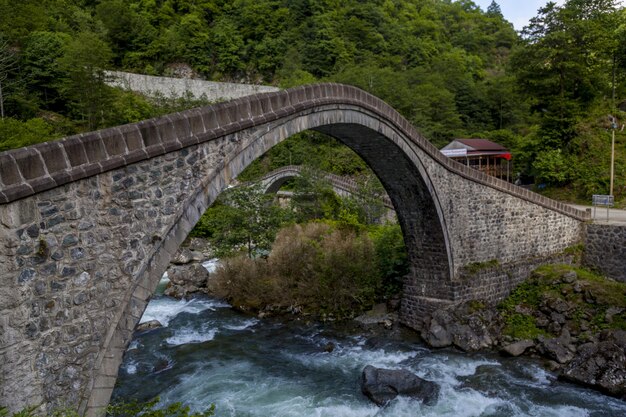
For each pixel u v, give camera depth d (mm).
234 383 15859
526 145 37125
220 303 25047
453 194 19969
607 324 17766
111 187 8023
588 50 35594
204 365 17312
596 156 34438
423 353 18469
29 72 40594
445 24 93312
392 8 81812
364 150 17969
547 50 35312
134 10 66625
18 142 24547
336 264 22562
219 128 10312
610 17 41188
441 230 19656
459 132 50281
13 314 6391
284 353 18531
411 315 21203
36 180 6695
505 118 57406
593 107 37844
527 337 18609
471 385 15742
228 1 73500
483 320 19562
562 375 15953
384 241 24484
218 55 65312
